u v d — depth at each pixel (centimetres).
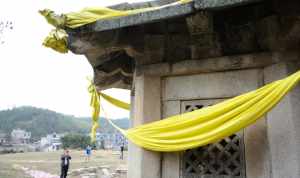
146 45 397
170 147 354
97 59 452
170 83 407
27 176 1992
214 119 333
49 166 2805
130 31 383
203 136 335
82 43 370
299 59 339
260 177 335
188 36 383
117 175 2133
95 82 522
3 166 2514
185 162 374
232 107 327
